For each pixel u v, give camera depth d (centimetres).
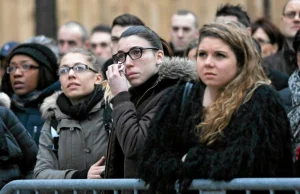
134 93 1164
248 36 1052
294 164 1077
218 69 1041
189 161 1022
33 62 1468
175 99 1064
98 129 1262
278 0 2627
